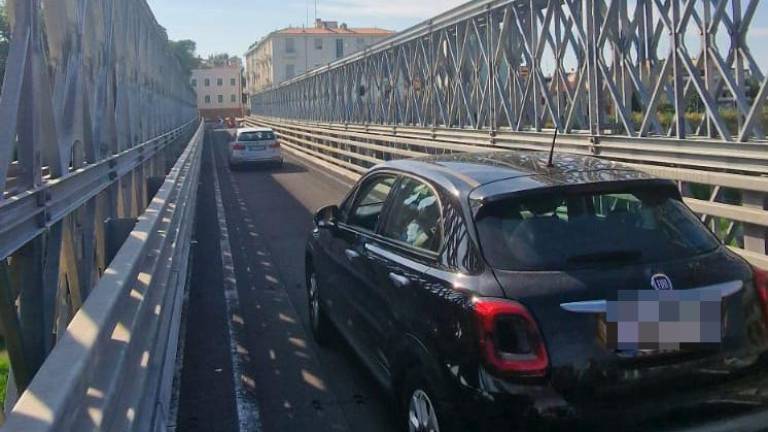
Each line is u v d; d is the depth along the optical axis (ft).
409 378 12.75
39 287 15.10
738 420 10.96
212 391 17.08
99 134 22.17
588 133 31.50
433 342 11.69
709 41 25.84
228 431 14.93
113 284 10.35
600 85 29.96
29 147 14.11
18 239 13.04
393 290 13.70
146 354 11.62
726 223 29.25
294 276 29.19
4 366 19.61
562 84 33.96
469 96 47.11
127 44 30.17
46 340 15.28
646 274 11.13
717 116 23.85
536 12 35.83
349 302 16.79
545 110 35.94
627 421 10.50
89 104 20.24
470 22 45.55
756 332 11.36
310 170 83.51
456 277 11.82
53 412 6.04
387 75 67.46
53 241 16.48
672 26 25.55
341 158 78.18
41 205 14.51
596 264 11.35
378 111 69.82
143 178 36.99
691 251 11.94
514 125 39.50
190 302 25.13
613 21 29.91
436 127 51.65
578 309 10.61
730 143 22.34
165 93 61.62
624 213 12.32
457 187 13.10
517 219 11.98
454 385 11.05
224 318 23.11
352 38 319.47
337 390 17.06
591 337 10.55
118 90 26.99
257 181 72.18
